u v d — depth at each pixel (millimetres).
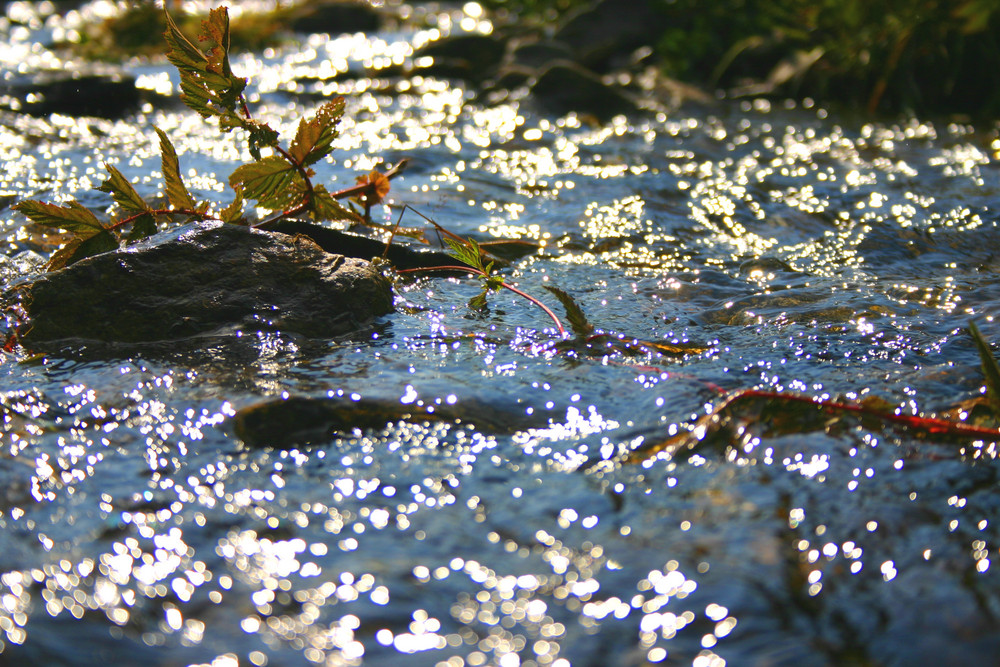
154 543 1330
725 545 1325
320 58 10602
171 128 6172
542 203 3994
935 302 2592
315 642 1115
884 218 3725
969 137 6098
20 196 3740
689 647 1106
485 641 1118
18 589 1209
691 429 1713
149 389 1880
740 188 4301
